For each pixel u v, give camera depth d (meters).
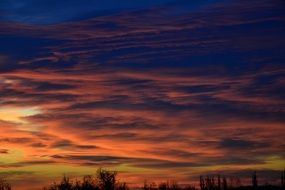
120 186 64.88
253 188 74.94
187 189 74.62
